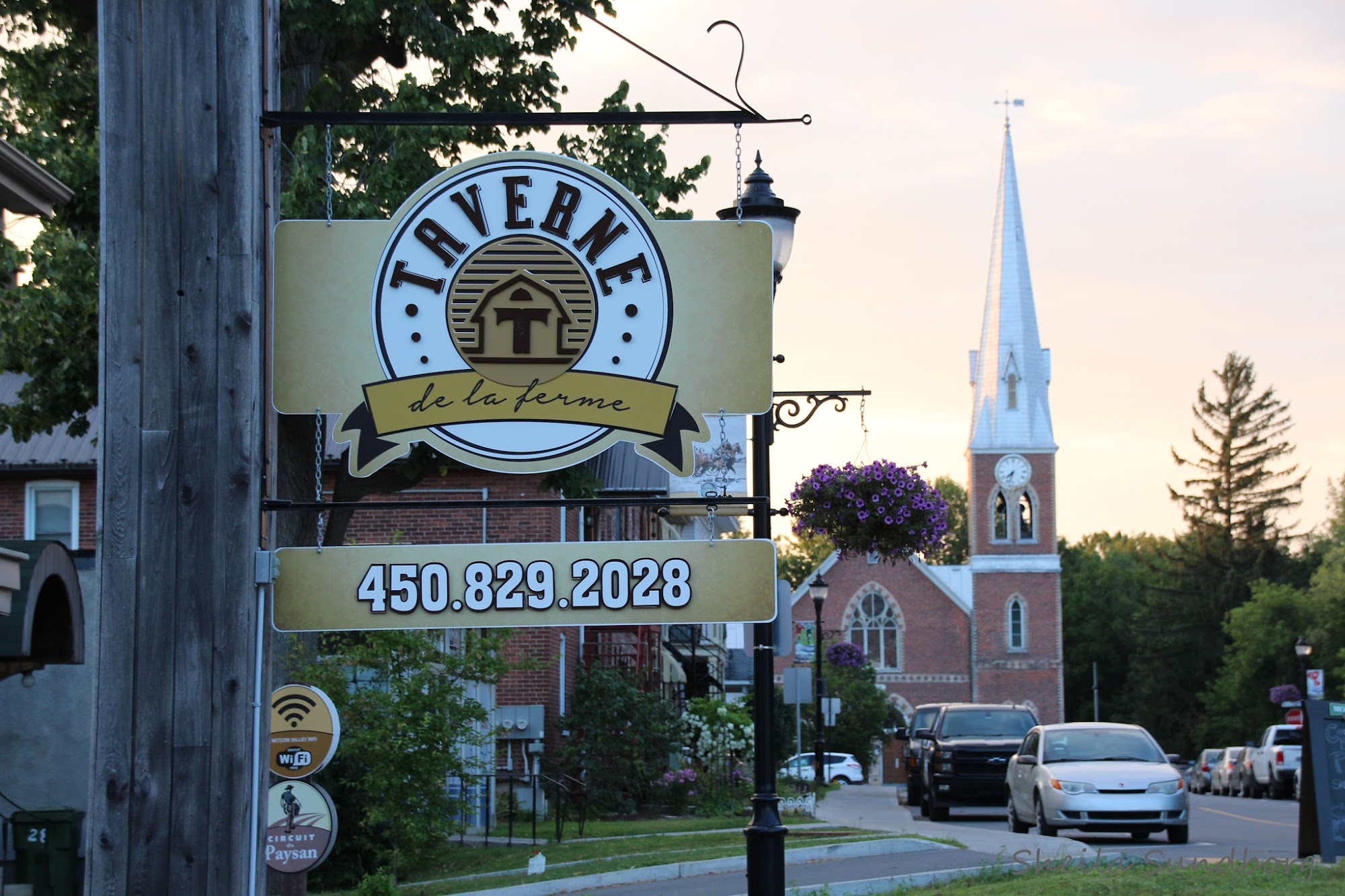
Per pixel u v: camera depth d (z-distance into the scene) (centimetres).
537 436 1135
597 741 3859
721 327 1145
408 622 1095
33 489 4150
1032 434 12488
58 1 2667
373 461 1124
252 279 1052
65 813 2464
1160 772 2955
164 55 1062
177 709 1016
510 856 2677
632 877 2294
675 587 1111
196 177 1054
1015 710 4278
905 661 12294
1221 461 13100
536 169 1149
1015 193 13112
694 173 2795
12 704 2681
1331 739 2062
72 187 2689
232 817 1009
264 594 1059
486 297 1141
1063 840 2711
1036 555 12350
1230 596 12750
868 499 1938
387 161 2620
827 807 4441
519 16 2852
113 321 1041
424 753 2295
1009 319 12750
